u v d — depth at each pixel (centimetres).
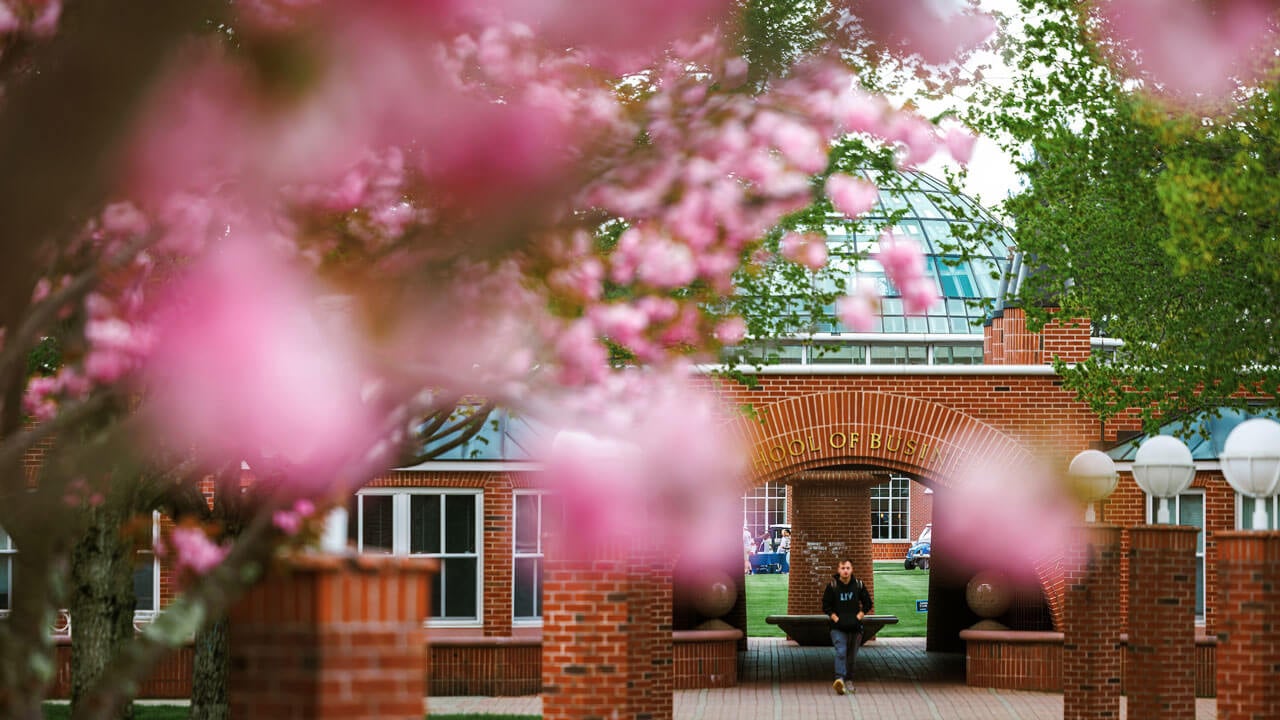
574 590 1435
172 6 396
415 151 646
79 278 568
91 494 679
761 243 933
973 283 4212
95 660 1220
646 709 1507
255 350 522
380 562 595
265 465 1125
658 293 789
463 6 442
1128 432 2161
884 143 1216
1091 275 1845
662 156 632
